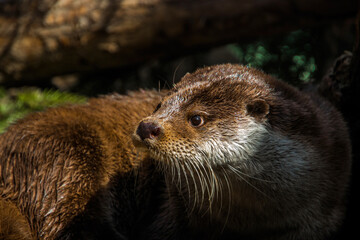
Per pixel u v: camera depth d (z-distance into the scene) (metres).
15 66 13.70
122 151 8.32
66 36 13.27
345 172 7.40
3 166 7.83
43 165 7.79
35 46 13.44
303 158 6.89
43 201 7.64
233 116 6.86
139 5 13.06
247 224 7.36
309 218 7.12
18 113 13.07
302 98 7.46
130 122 8.55
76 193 7.74
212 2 13.03
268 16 13.11
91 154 8.00
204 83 7.11
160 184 8.36
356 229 8.18
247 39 13.75
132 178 8.33
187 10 13.04
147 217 8.45
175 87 7.40
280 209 7.04
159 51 13.68
